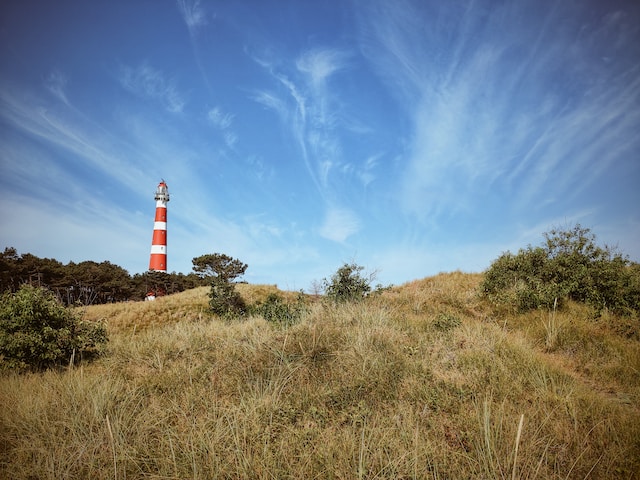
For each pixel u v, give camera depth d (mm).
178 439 3904
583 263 10336
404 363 5758
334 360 5965
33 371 7281
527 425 3992
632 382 5770
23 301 7664
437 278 15703
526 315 9453
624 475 3357
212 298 21484
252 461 3457
